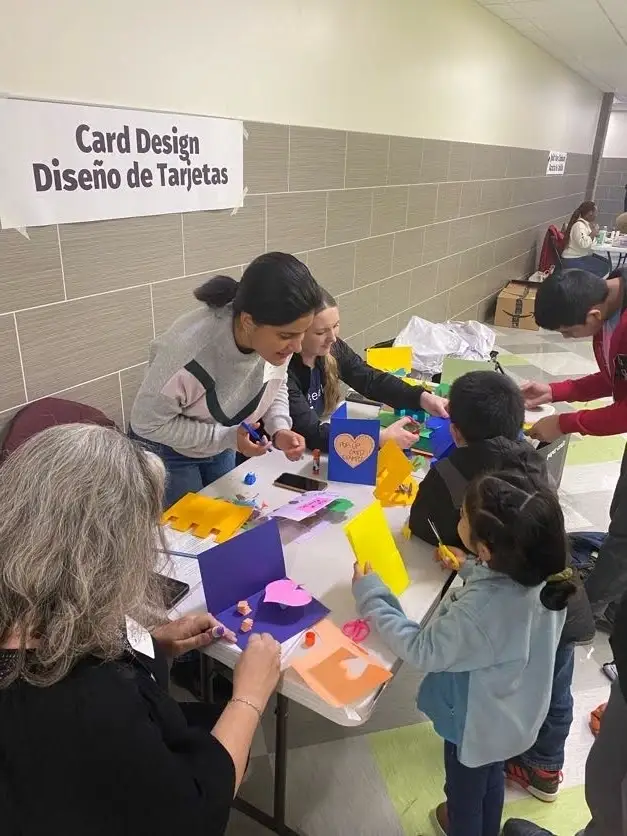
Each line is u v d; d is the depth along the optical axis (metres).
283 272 1.28
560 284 1.90
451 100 4.10
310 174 2.80
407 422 1.90
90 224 1.84
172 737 0.78
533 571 1.03
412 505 1.40
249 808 1.46
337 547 1.36
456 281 5.08
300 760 1.62
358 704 0.96
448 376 2.28
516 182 5.99
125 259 1.99
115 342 2.03
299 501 1.45
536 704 1.15
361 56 2.99
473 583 1.11
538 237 7.35
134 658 0.81
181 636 1.07
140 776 0.68
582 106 7.79
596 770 1.13
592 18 4.45
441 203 4.36
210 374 1.47
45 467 0.70
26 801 0.66
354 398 2.29
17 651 0.68
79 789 0.66
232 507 1.46
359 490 1.61
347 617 1.14
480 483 1.08
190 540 1.35
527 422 2.11
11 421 1.69
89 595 0.67
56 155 1.69
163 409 1.49
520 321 5.92
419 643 1.04
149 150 1.97
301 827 1.46
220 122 2.22
